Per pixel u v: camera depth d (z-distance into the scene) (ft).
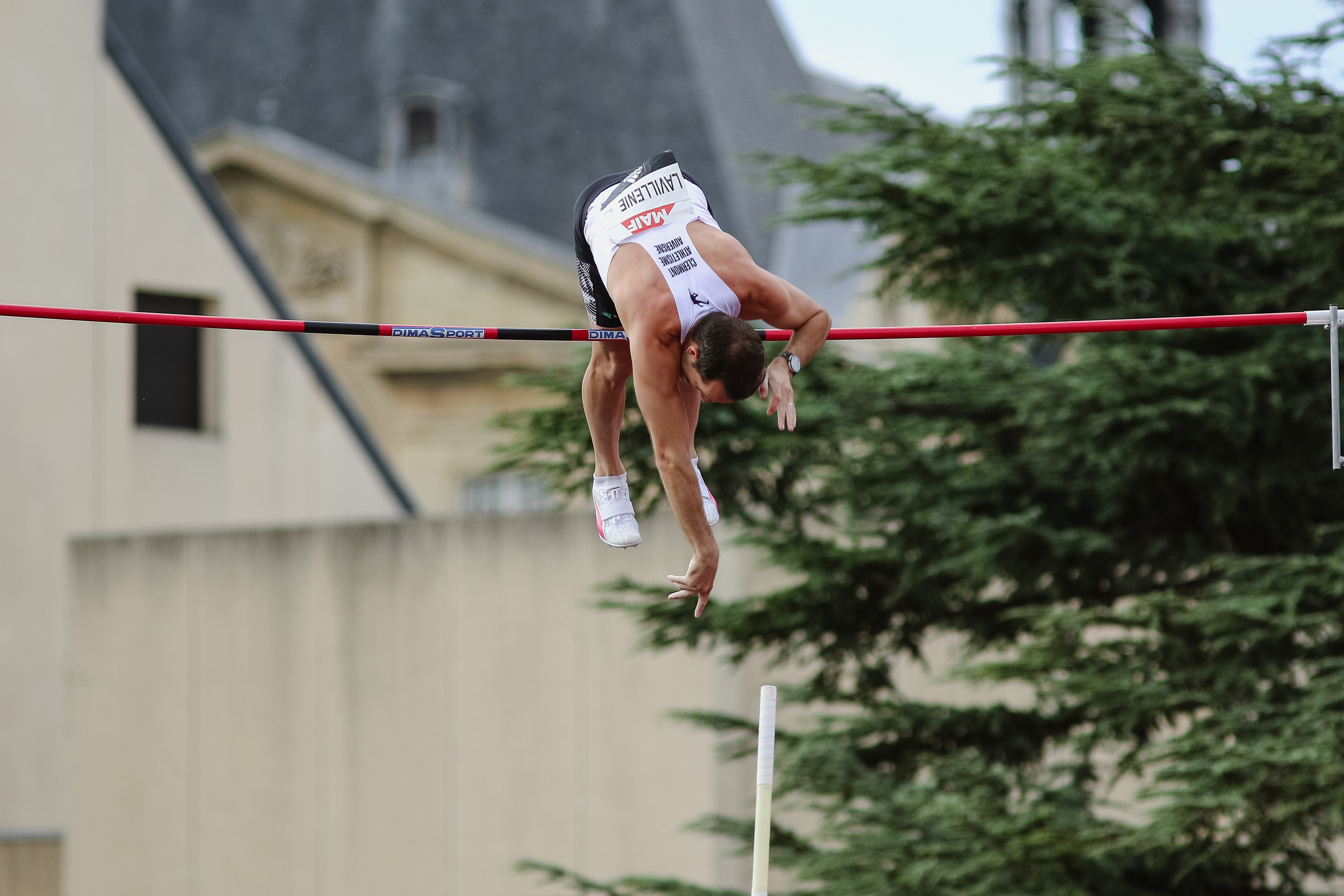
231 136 424.05
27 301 258.16
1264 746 114.21
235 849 229.04
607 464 79.56
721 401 68.08
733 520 149.69
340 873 221.87
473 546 218.59
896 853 130.62
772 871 201.05
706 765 201.05
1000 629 147.54
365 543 225.35
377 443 398.83
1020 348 160.25
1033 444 144.25
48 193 261.85
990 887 125.59
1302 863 136.05
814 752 139.33
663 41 435.53
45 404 258.16
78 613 244.42
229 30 465.47
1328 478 140.67
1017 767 143.64
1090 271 144.25
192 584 236.63
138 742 237.86
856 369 149.79
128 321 80.23
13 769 250.57
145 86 279.08
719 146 421.18
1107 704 126.93
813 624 144.15
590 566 211.00
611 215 70.28
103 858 238.07
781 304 69.87
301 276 419.54
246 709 230.48
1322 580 124.16
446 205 426.92
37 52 261.65
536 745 211.61
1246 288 146.51
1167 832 115.14
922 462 144.15
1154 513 144.77
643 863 203.82
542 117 432.66
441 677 218.59
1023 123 155.33
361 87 446.19
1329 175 133.28
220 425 282.15
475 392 408.05
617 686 207.92
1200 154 139.74
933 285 153.58
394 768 219.82
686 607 144.97
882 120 151.02
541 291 406.41
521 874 209.97
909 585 139.33
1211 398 133.39
